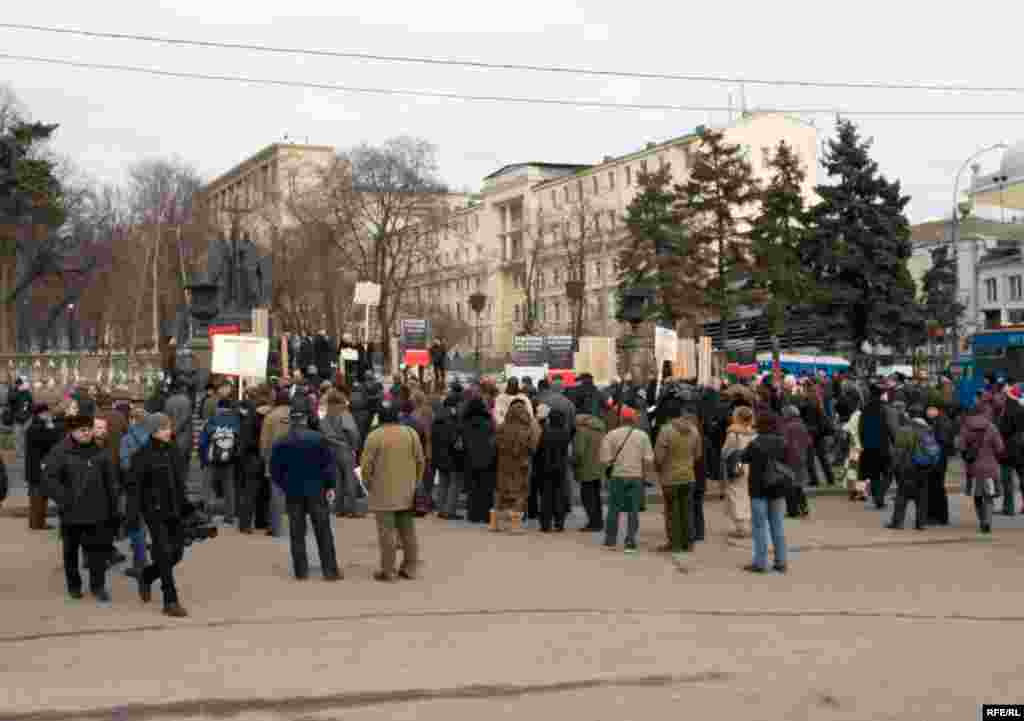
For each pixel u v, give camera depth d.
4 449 30.59
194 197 83.56
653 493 24.16
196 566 14.94
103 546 12.63
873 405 22.08
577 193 101.94
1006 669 9.46
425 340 45.53
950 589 13.62
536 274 99.75
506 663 9.60
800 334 57.06
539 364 43.12
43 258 71.69
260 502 18.31
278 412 17.25
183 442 18.77
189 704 8.27
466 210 119.31
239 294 39.38
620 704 8.34
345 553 16.20
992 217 88.00
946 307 68.69
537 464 18.94
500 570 14.85
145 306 80.75
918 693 8.67
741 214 79.12
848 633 10.96
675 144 89.00
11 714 7.99
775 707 8.26
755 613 12.01
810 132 89.81
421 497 20.94
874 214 53.47
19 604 12.39
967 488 19.34
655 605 12.47
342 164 76.81
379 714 8.09
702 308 54.88
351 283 77.19
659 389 24.06
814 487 25.33
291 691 8.65
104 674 9.20
